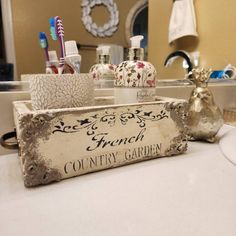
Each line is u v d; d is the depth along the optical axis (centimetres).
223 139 48
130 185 30
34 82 32
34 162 29
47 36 56
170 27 79
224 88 70
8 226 22
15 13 54
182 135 40
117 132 34
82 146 31
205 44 79
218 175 33
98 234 21
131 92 38
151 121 36
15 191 29
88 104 35
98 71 55
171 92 59
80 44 62
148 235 21
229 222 23
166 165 37
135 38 40
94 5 63
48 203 26
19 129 28
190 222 23
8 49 55
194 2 80
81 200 27
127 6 69
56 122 29
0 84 45
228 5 72
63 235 21
